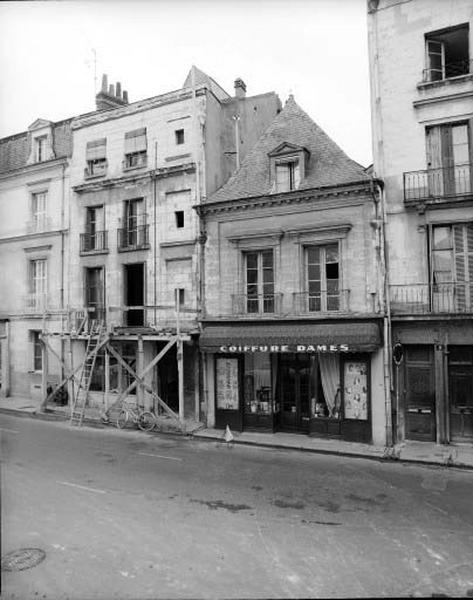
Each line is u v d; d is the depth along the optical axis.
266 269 18.08
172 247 19.80
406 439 15.79
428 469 12.89
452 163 15.43
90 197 22.20
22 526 8.57
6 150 25.48
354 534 8.50
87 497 10.16
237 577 6.94
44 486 10.80
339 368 16.33
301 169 17.45
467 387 15.17
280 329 16.83
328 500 10.29
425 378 15.66
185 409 19.16
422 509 9.76
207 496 10.43
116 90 24.36
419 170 15.56
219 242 18.73
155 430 17.50
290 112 19.52
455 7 15.34
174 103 20.16
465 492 10.89
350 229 16.36
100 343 18.83
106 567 7.17
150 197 20.52
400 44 16.14
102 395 21.17
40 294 23.78
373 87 16.42
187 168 19.50
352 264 16.28
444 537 8.40
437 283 15.30
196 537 8.28
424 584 6.82
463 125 15.37
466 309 14.95
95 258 21.88
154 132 20.61
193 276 19.27
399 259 15.76
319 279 17.12
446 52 16.20
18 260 24.66
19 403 22.44
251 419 17.50
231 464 13.17
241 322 17.75
